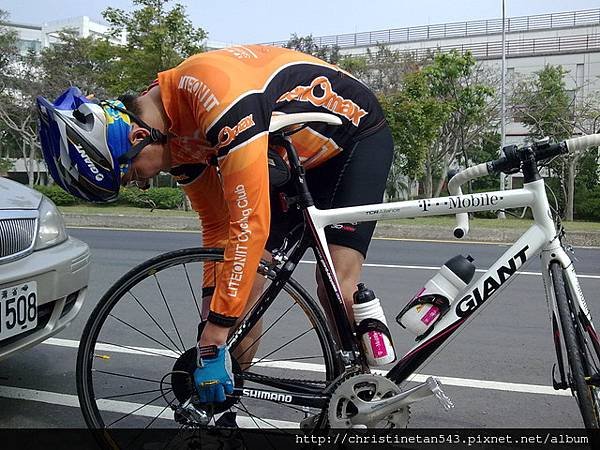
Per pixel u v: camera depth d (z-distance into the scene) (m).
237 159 1.88
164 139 2.17
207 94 1.92
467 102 17.41
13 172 33.03
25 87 21.80
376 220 2.16
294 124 2.11
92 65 22.28
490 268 2.17
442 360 3.57
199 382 2.01
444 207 2.12
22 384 3.15
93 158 2.06
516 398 3.02
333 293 2.19
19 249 2.60
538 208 2.09
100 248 8.43
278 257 2.21
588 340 2.02
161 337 3.78
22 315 2.50
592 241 9.35
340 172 2.32
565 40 33.75
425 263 7.08
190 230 11.31
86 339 2.27
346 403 2.17
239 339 2.22
